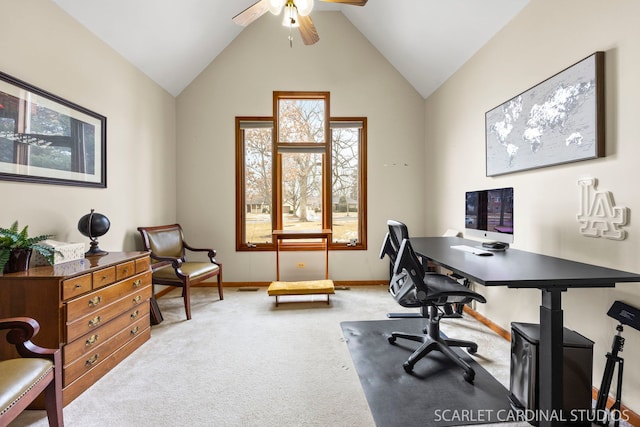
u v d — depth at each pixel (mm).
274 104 3916
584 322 1691
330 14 3943
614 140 1521
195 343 2289
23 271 1625
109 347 1896
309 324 2654
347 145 4055
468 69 2951
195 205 3922
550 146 1907
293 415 1494
